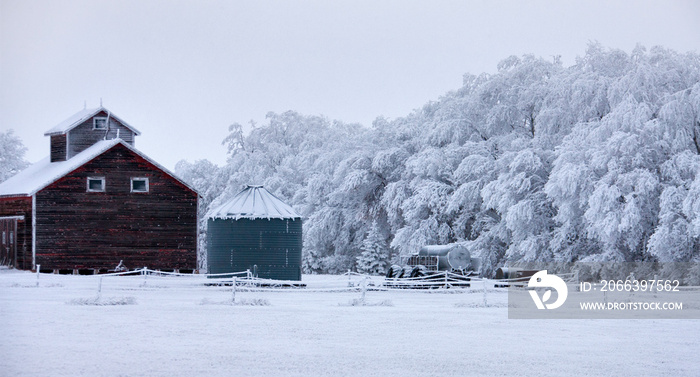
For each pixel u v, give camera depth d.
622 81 55.75
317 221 79.94
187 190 58.84
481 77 74.00
